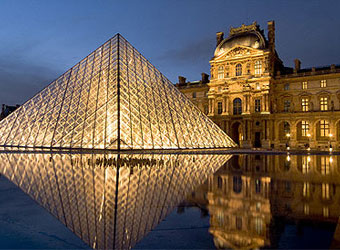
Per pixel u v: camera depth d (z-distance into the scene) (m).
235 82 89.50
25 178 17.66
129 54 55.78
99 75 51.97
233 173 21.11
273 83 87.38
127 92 48.53
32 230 8.44
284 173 21.41
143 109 48.88
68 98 52.00
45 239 7.70
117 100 45.50
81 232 8.28
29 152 39.81
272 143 84.06
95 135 44.94
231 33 94.88
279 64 100.12
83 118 47.47
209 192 13.78
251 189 14.62
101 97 48.41
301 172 22.20
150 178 17.92
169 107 53.38
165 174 19.86
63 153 38.12
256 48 87.06
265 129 84.19
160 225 8.79
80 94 51.28
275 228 8.35
